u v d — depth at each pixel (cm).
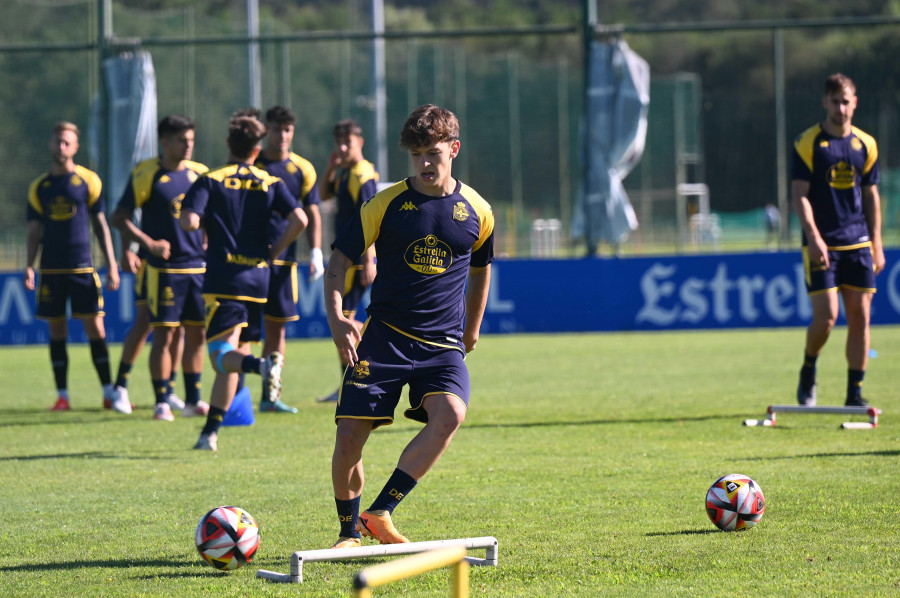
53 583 1343
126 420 2980
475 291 1535
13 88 11100
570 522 1638
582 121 5366
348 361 1410
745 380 3606
